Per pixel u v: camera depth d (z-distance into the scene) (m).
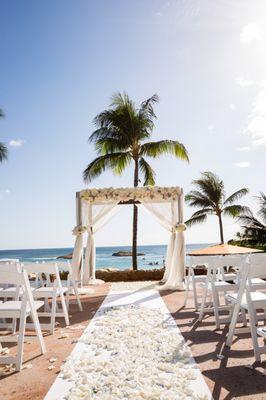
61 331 4.39
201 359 3.07
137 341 3.64
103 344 3.58
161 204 9.77
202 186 21.09
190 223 21.23
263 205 19.11
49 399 2.34
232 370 2.77
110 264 37.84
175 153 14.20
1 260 6.25
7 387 2.59
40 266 4.49
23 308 3.17
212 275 4.40
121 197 9.82
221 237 20.77
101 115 14.29
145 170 15.00
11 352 3.53
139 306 5.92
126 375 2.70
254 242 18.61
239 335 3.91
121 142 14.30
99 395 2.34
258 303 3.17
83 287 9.25
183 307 5.82
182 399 2.21
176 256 8.81
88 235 10.31
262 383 2.49
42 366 3.05
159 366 2.85
